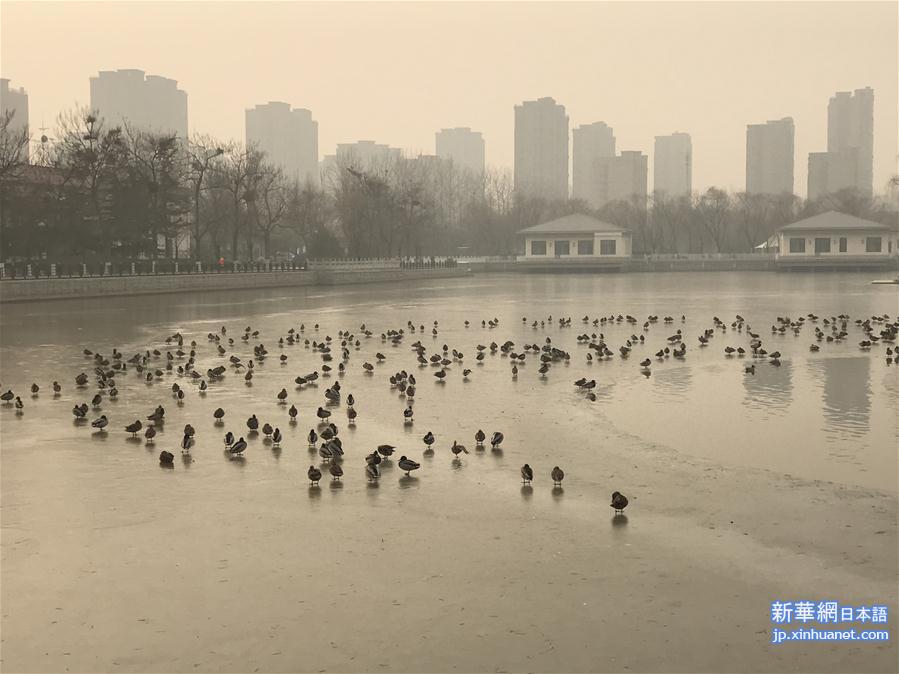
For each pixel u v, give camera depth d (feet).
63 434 65.41
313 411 73.97
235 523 45.03
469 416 71.92
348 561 39.81
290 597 35.99
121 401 78.79
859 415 73.31
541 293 267.59
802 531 43.52
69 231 250.78
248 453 59.72
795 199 589.73
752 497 49.44
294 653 31.42
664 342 126.31
